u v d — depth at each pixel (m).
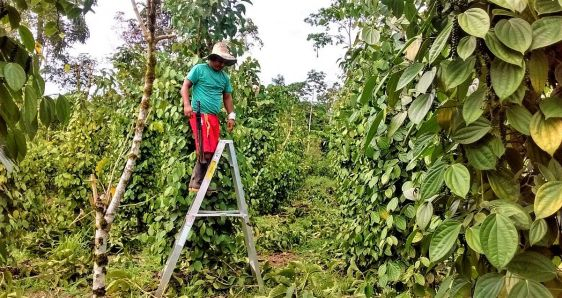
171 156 4.16
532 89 1.19
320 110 15.79
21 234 3.78
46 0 1.64
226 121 4.32
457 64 1.14
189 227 3.67
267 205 8.25
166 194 3.95
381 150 3.57
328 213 7.73
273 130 8.90
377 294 3.64
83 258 4.30
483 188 1.20
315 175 14.27
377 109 3.32
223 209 4.07
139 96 5.73
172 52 4.49
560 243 1.14
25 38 1.61
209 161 3.82
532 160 1.19
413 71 1.26
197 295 3.86
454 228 1.17
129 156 1.96
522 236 1.15
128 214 5.79
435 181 1.23
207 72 3.74
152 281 4.10
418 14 1.42
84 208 5.78
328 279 3.54
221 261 4.14
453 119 1.21
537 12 1.09
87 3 1.61
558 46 1.16
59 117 1.69
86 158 5.89
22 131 1.61
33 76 1.61
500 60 1.10
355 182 4.45
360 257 4.16
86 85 6.52
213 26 4.14
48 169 6.18
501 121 1.16
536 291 1.05
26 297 3.37
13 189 3.54
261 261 5.12
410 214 3.11
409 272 2.67
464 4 1.19
